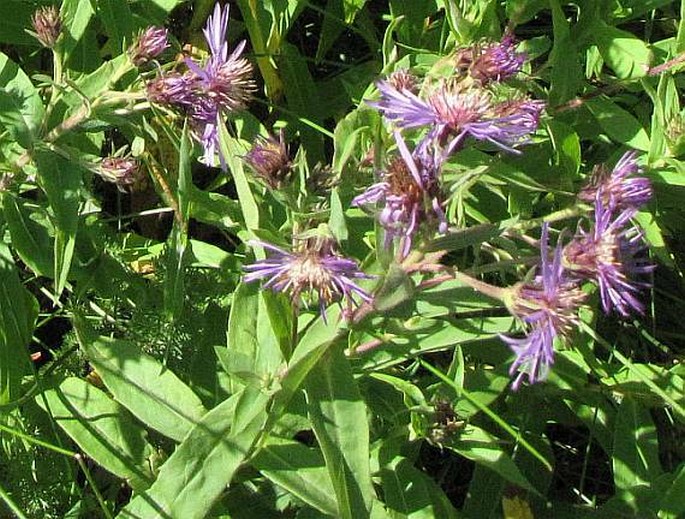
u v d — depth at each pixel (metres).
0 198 0.34
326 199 0.33
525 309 0.28
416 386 0.34
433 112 0.29
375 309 0.28
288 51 0.42
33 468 0.33
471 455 0.33
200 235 0.42
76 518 0.33
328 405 0.29
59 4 0.37
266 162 0.31
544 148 0.39
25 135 0.33
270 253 0.30
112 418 0.33
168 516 0.30
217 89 0.32
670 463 0.39
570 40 0.39
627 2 0.41
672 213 0.41
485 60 0.33
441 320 0.32
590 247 0.28
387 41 0.38
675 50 0.39
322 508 0.30
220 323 0.35
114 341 0.32
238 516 0.33
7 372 0.32
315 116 0.42
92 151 0.36
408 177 0.27
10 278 0.33
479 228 0.28
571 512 0.36
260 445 0.31
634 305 0.28
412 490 0.33
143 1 0.38
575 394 0.37
